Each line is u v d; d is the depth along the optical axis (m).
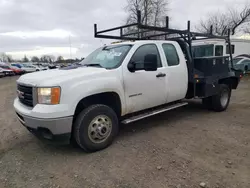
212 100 5.92
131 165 3.12
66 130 3.22
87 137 3.44
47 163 3.27
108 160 3.29
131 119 4.02
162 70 4.46
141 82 4.08
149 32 6.20
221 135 4.23
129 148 3.69
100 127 3.56
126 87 3.87
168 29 4.91
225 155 3.38
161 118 5.48
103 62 4.18
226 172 2.90
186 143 3.86
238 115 5.68
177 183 2.68
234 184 2.64
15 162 3.32
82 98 3.31
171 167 3.04
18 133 4.60
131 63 3.96
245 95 9.01
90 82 3.40
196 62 5.48
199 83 5.31
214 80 5.61
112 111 3.74
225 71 6.15
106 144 3.69
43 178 2.88
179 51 4.98
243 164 3.10
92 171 3.01
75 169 3.07
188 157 3.33
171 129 4.62
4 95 10.69
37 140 4.16
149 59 3.78
